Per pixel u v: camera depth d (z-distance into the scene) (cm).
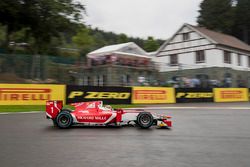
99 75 2755
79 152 649
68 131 919
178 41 3856
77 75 2670
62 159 589
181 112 1597
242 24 6166
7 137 807
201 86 2972
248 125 1138
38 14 2948
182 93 2477
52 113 990
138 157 617
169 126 1032
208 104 2325
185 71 3681
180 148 713
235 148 727
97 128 995
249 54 4078
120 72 2744
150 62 2989
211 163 583
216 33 3991
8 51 3422
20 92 1780
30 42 3969
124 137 838
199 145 753
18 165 544
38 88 1831
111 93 2075
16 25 3139
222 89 2769
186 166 559
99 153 643
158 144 754
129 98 2159
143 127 1015
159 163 575
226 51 3666
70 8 3028
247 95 2977
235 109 1842
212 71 3475
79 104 1027
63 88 1908
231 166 565
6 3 2738
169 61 3947
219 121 1244
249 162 596
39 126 1016
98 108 1014
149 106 2016
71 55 4769
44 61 2467
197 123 1173
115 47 4125
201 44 3616
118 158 605
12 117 1266
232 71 3641
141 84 2652
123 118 1012
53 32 3241
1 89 1730
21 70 2355
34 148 680
